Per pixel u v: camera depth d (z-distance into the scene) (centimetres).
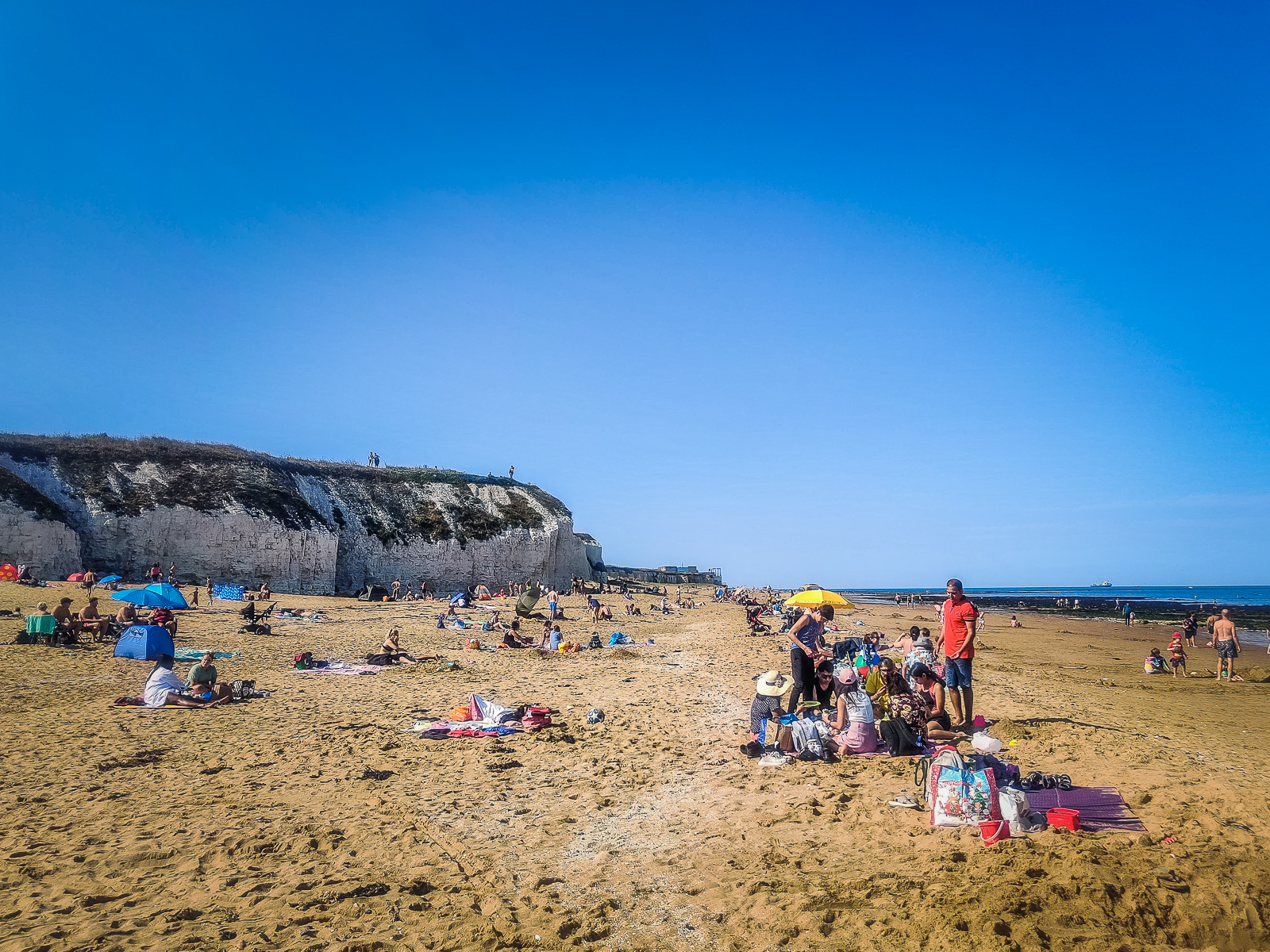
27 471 4434
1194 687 1736
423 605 4119
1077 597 15800
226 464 5175
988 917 446
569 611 4147
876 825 645
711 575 12162
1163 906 458
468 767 916
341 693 1505
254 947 470
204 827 713
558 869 598
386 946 473
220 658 1998
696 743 1014
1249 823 593
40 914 526
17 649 1884
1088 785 715
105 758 977
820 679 1033
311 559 4994
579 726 1137
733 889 539
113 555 4362
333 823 721
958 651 989
